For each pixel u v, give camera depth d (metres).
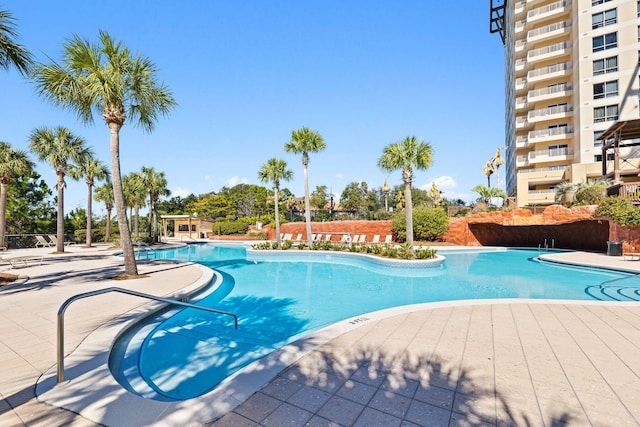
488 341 4.31
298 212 60.94
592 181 22.59
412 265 13.47
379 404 2.81
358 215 36.81
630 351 3.95
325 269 13.93
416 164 18.75
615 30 27.33
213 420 2.56
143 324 5.93
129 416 2.61
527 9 35.94
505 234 23.44
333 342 4.27
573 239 20.30
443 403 2.82
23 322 5.39
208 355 4.76
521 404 2.80
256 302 8.12
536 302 6.38
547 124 32.91
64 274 10.91
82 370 3.49
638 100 26.31
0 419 2.59
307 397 2.92
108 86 9.31
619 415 2.63
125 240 10.12
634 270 10.88
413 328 4.85
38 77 9.20
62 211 20.80
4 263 14.27
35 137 19.62
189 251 23.75
